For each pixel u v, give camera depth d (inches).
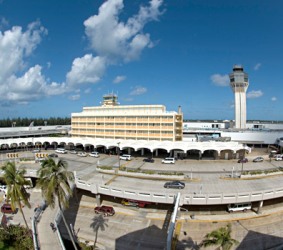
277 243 1749.5
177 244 1732.3
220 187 2338.8
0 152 4232.3
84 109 5433.1
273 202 2335.1
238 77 5772.6
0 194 2443.4
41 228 1690.5
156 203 2235.5
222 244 1184.8
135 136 4468.5
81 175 2751.0
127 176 2709.2
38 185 1418.6
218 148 3565.5
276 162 3528.5
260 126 6279.5
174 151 3772.1
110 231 1894.7
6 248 1573.6
